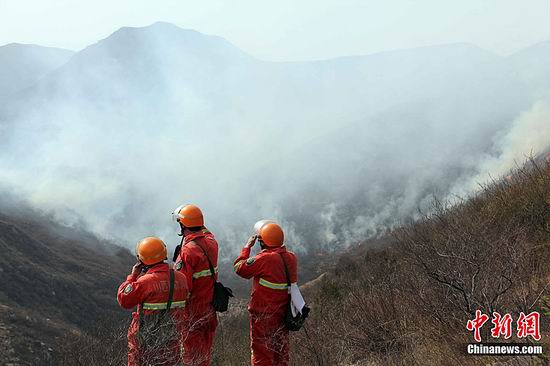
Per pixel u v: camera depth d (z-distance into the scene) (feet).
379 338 17.81
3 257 281.95
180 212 15.37
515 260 14.99
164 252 13.71
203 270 14.76
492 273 14.34
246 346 27.43
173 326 13.07
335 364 16.49
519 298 13.12
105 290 313.32
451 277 14.34
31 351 156.15
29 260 301.22
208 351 14.71
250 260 15.53
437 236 20.20
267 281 15.40
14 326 170.50
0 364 140.97
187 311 14.56
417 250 18.40
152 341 12.79
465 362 12.25
